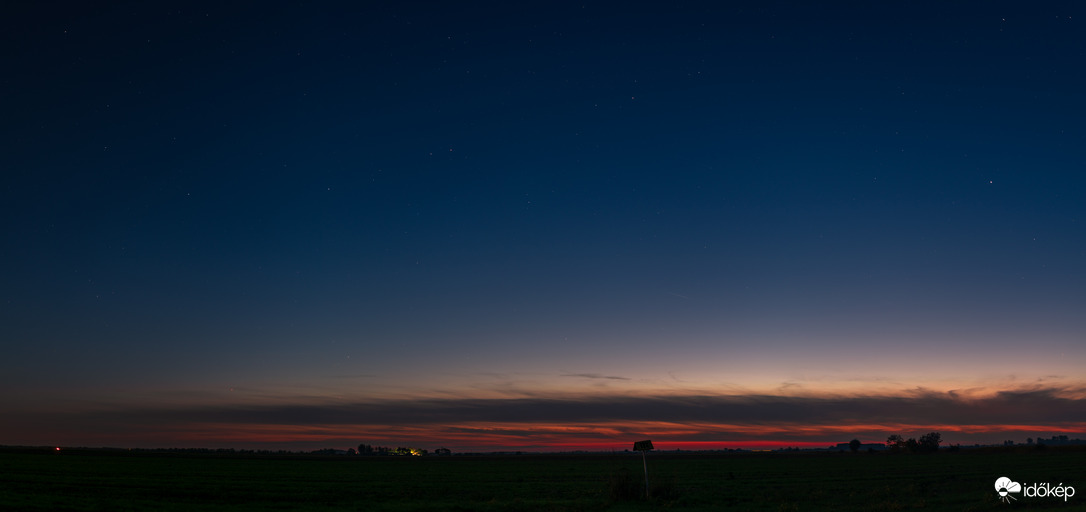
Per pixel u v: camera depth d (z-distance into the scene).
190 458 120.94
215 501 42.31
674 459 146.25
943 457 125.12
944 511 33.38
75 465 80.00
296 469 86.44
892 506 34.78
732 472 80.38
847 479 64.75
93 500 38.94
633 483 41.56
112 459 101.12
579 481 64.31
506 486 57.56
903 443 164.75
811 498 44.41
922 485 53.28
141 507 36.31
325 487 55.66
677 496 41.72
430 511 36.09
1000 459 109.75
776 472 80.00
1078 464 87.25
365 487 56.22
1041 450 157.38
